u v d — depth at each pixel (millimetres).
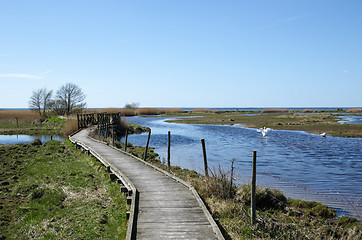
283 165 16484
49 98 63188
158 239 5977
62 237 6891
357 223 7828
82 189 10648
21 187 10523
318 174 14172
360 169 15297
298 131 36281
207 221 6938
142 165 13234
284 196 9688
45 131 37906
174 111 107375
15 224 7598
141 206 7906
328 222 8133
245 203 9039
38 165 14719
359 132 32750
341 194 10914
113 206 8977
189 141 28594
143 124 52375
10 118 52531
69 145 21734
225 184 9516
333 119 54969
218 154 20781
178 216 7227
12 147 20547
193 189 9195
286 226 7551
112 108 74875
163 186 9836
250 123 50562
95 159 15734
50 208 8719
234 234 6871
